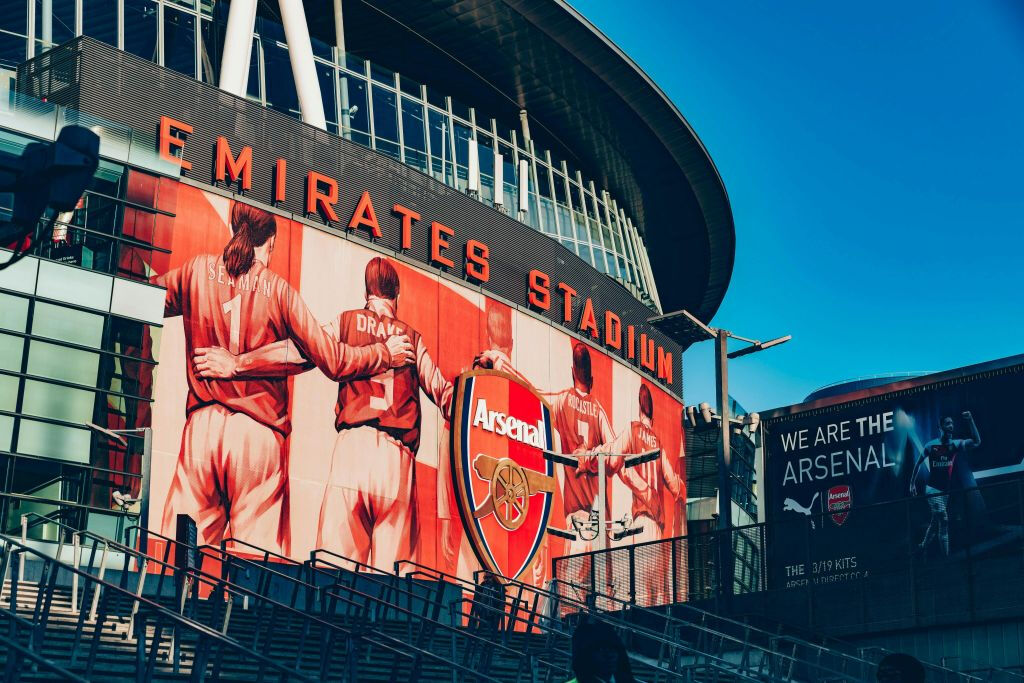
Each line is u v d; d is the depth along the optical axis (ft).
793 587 98.53
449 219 183.01
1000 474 153.17
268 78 187.83
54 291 128.06
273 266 155.84
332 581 143.64
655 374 224.53
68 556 118.42
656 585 107.55
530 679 67.51
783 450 175.01
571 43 211.61
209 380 144.36
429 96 220.64
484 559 171.94
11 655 41.32
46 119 133.39
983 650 86.02
